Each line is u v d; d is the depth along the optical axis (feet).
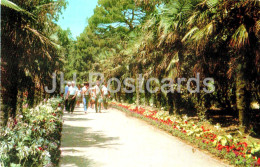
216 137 20.04
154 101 52.29
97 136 24.47
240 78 25.14
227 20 24.03
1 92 18.94
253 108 33.60
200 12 26.11
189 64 33.91
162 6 31.42
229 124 30.50
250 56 24.17
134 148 19.63
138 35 49.47
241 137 23.44
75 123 33.35
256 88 27.35
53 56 23.98
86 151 18.47
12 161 12.35
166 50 36.06
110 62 81.00
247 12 22.35
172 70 33.42
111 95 82.89
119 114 46.14
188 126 25.04
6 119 17.53
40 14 22.34
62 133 25.55
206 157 16.96
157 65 41.24
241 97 25.13
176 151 18.85
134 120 36.83
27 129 13.88
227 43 26.48
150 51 42.50
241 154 15.65
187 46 31.96
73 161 15.89
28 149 12.01
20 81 22.79
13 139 12.14
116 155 17.51
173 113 40.11
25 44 20.39
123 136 24.56
